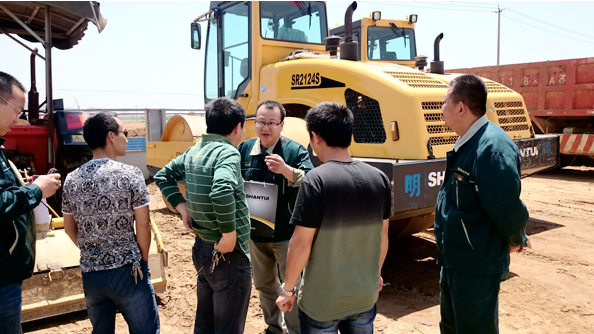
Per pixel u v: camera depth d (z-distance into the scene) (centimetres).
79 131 605
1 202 206
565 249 539
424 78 484
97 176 238
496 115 524
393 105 436
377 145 451
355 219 213
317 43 642
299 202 210
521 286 431
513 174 223
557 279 448
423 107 431
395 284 444
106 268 234
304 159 318
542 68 1061
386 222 234
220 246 245
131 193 240
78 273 348
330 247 210
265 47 589
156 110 1007
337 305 213
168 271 468
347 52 516
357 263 217
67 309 341
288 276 214
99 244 236
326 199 207
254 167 322
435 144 433
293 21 620
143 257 249
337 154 226
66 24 609
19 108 230
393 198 381
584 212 718
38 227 358
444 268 259
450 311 259
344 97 481
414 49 743
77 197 237
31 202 217
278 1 602
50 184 232
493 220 227
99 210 234
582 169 1168
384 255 236
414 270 480
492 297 236
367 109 462
